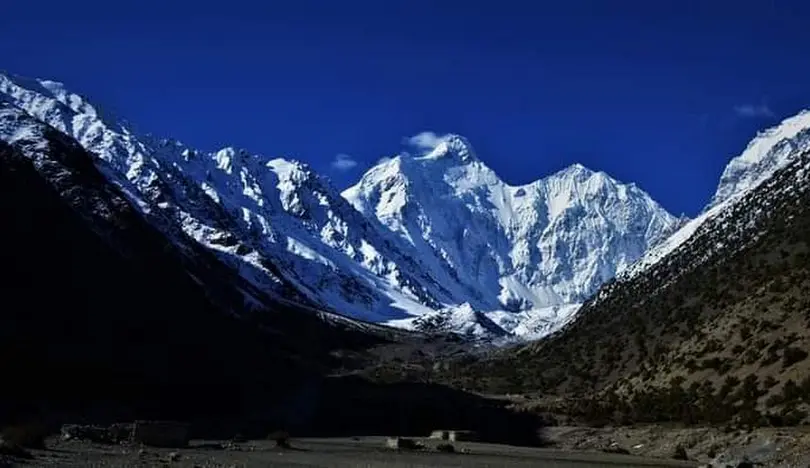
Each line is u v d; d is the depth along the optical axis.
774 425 79.12
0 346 110.19
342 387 164.88
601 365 137.38
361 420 136.75
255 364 176.62
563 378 143.12
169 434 85.75
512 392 147.50
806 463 64.88
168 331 151.50
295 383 171.38
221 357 162.50
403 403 141.62
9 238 128.38
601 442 98.44
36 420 94.00
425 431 129.75
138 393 125.25
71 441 79.94
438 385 162.38
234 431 116.31
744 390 89.44
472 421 126.75
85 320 130.75
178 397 133.12
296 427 131.88
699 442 84.31
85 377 118.50
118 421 110.44
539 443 106.12
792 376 86.44
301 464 67.69
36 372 111.38
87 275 140.62
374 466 68.12
